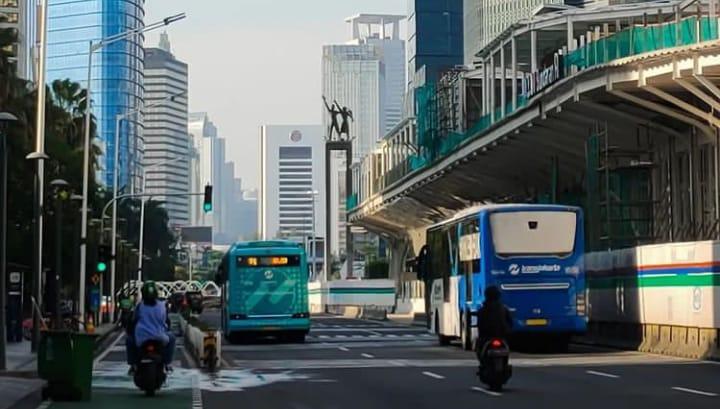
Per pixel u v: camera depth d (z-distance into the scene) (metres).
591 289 36.44
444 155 69.44
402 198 88.50
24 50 111.75
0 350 25.31
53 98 74.12
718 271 26.97
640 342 32.28
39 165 32.47
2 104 52.03
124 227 126.88
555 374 22.77
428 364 26.78
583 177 58.31
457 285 33.75
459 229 33.34
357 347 35.75
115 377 23.94
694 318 28.42
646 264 31.81
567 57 45.69
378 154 106.00
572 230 30.45
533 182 64.81
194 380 22.44
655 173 49.41
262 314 38.84
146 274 141.75
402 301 79.56
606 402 16.72
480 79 74.69
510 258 30.20
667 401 16.75
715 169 43.91
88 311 60.09
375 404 17.05
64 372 18.23
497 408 16.14
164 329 19.31
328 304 96.38
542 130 52.03
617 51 41.22
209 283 133.12
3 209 25.52
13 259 58.56
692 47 36.91
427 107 79.19
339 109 113.94
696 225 46.66
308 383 21.38
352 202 113.25
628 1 73.69
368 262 149.12
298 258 39.34
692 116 42.62
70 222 61.44
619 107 45.47
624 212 49.69
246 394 19.19
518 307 30.08
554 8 61.22
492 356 19.11
